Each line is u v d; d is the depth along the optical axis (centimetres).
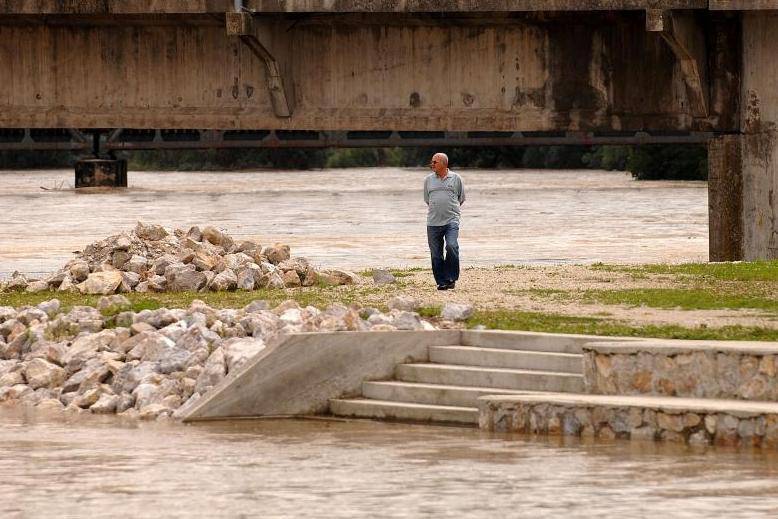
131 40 6712
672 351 3050
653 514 2198
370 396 3541
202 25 6631
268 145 15912
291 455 2875
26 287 4819
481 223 9844
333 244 8062
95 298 4550
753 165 6062
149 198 13938
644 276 4875
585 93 6344
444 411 3347
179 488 2480
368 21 6475
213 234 5066
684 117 6241
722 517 2172
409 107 6525
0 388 3794
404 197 13925
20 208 12100
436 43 6488
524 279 4878
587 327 3728
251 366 3484
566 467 2638
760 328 3650
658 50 6253
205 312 4000
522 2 6078
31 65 6775
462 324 3853
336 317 3828
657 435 2898
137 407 3581
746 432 2803
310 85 6588
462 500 2336
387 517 2208
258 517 2217
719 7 5841
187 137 16975
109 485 2516
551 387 3328
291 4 6266
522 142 15725
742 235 6081
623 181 18000
